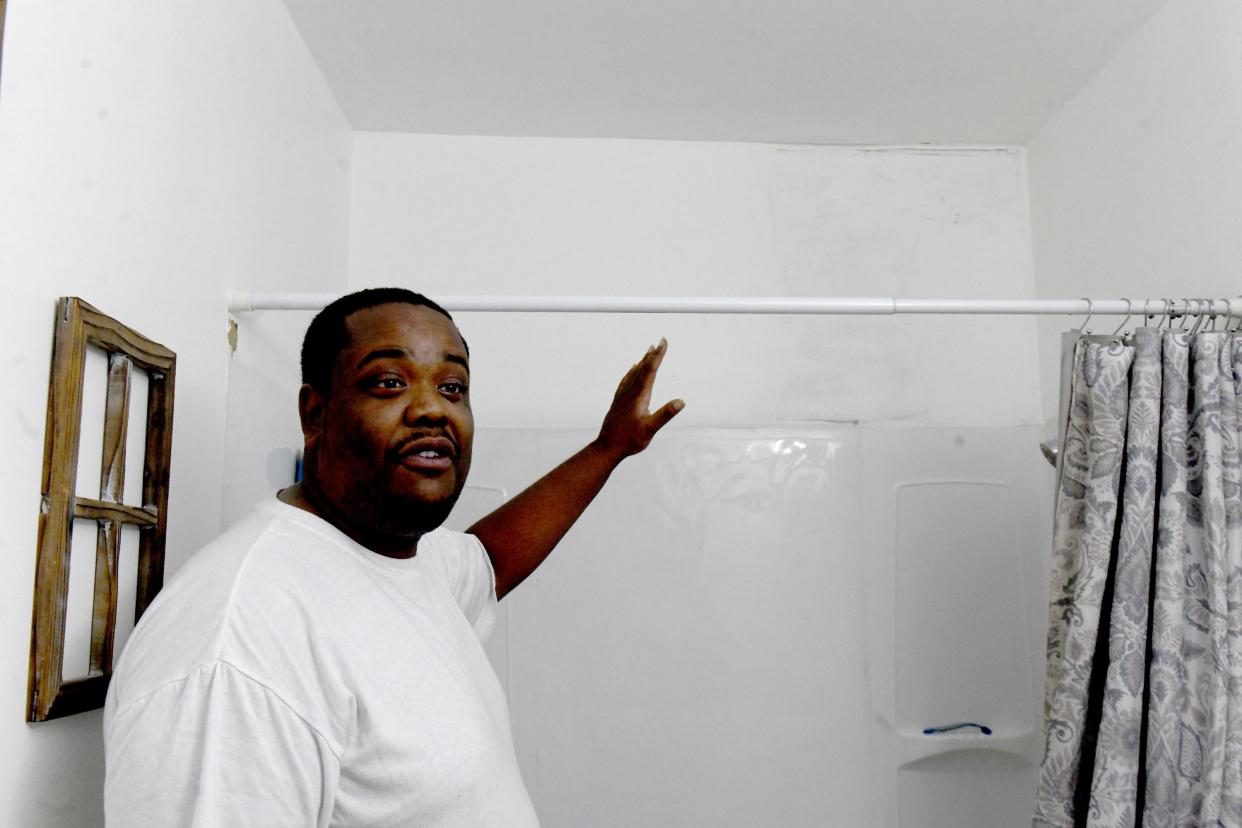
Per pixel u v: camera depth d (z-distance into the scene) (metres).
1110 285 2.34
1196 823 1.53
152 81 1.41
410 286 2.65
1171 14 2.10
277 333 2.04
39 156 1.09
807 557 2.35
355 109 2.59
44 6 1.10
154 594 1.31
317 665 0.94
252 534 1.03
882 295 2.70
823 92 2.52
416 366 1.10
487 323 2.64
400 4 2.13
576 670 2.28
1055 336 2.58
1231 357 1.62
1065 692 1.59
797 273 2.70
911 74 2.43
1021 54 2.34
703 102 2.56
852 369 2.65
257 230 1.91
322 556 1.03
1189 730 1.55
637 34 2.26
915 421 2.64
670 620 2.31
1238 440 1.59
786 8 2.16
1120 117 2.30
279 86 2.07
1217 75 1.93
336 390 1.10
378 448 1.07
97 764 1.22
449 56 2.34
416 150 2.71
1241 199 1.85
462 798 0.98
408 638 1.02
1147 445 1.60
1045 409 2.62
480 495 2.35
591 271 2.68
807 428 2.40
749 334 2.65
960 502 2.40
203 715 0.89
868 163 2.75
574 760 2.25
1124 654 1.56
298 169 2.21
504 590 1.49
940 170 2.73
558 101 2.56
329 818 0.94
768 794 2.26
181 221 1.51
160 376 1.35
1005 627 2.37
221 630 0.91
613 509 2.34
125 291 1.31
